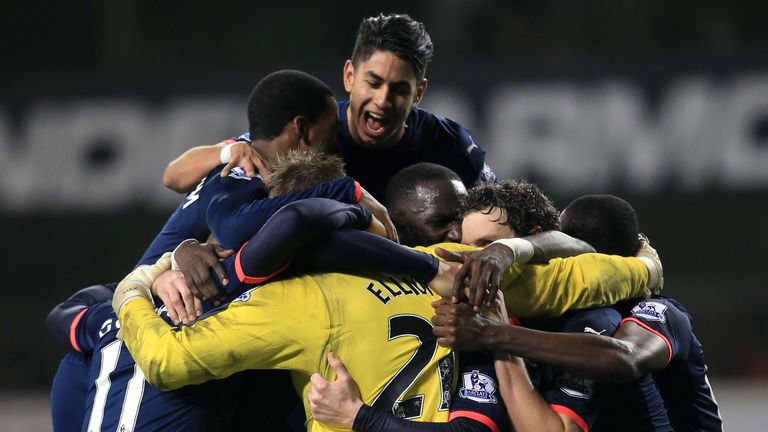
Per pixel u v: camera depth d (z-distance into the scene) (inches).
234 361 474.0
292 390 536.1
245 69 1646.2
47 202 1648.6
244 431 541.0
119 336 534.0
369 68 611.5
